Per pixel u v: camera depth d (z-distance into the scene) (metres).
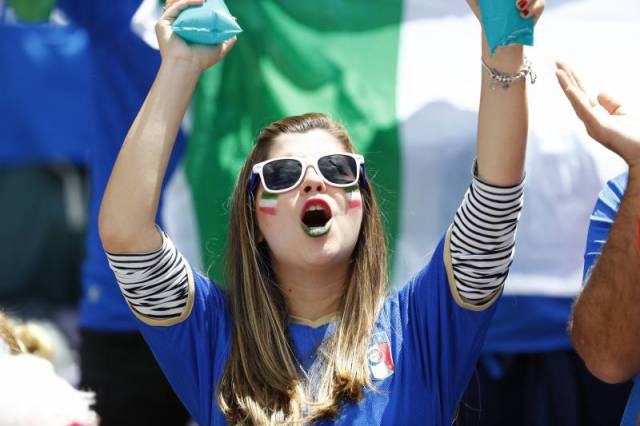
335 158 8.51
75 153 25.94
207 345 8.62
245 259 8.77
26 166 28.20
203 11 8.18
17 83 25.42
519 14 7.27
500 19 7.27
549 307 13.26
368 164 13.32
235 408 8.24
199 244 13.61
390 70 13.52
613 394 13.49
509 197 7.92
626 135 8.05
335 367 8.22
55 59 25.56
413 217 13.30
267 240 8.65
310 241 8.38
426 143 13.27
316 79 13.48
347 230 8.48
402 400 8.15
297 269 8.70
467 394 13.37
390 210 13.30
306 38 13.53
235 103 13.68
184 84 8.31
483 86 7.95
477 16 7.84
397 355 8.37
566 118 13.28
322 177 8.43
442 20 13.66
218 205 13.56
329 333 8.55
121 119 14.77
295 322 8.70
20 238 28.25
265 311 8.59
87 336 15.24
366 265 8.77
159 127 8.19
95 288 15.15
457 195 13.28
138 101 14.64
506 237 8.06
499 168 7.85
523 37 7.30
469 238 8.09
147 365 14.95
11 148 25.59
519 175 7.91
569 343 13.38
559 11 13.59
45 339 9.17
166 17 8.45
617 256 8.31
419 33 13.61
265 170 8.57
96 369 15.14
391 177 13.33
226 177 13.55
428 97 13.39
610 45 13.41
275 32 13.52
